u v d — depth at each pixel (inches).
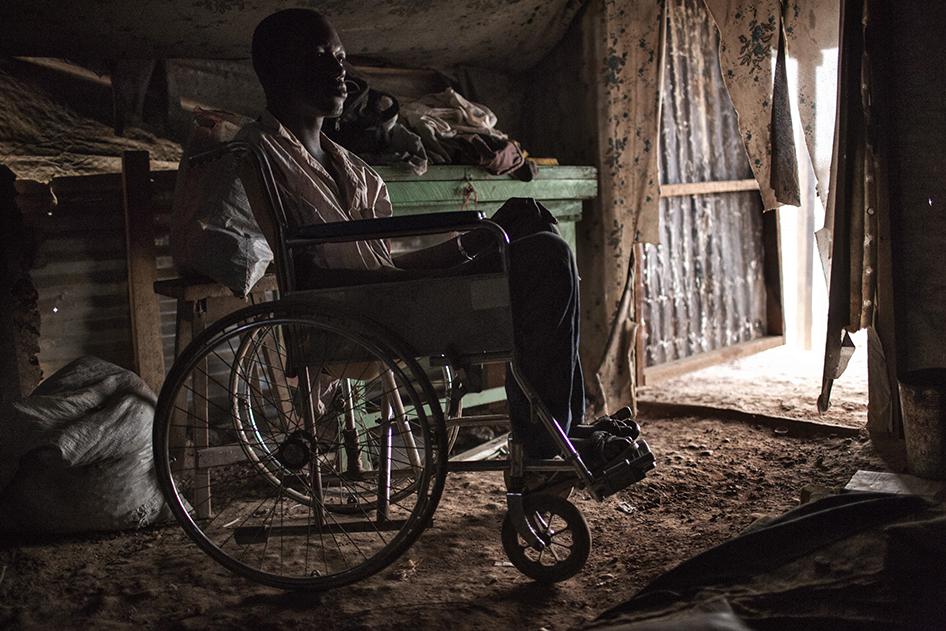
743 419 169.2
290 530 106.0
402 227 94.5
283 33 114.3
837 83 140.5
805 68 150.1
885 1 136.8
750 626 78.9
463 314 95.0
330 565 108.5
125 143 153.9
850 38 138.7
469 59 180.9
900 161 138.5
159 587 103.3
